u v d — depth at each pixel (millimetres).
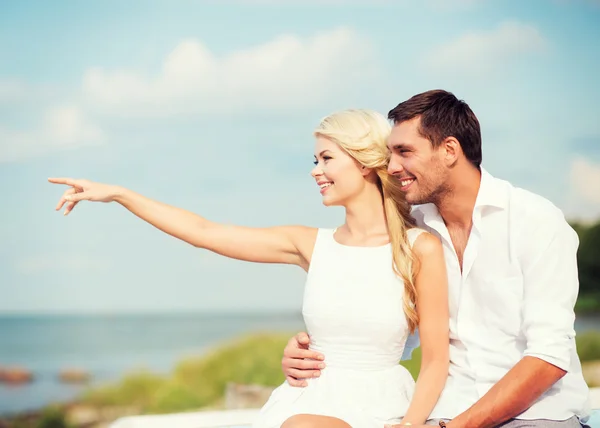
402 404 2307
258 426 2277
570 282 2184
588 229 18156
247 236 2492
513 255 2234
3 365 17453
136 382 17891
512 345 2270
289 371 2357
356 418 2211
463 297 2318
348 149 2363
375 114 2396
